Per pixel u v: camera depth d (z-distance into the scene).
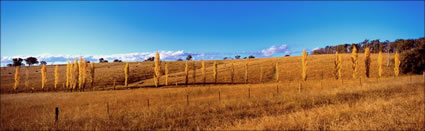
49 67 88.62
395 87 18.59
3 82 58.31
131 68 77.62
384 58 64.06
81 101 23.00
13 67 90.50
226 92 25.89
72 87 52.81
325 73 51.16
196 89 32.47
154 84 51.91
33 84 56.28
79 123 10.97
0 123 12.07
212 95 22.94
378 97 13.48
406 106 9.53
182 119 10.91
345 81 35.69
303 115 8.86
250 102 14.58
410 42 74.44
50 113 14.52
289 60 75.12
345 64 59.56
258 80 51.28
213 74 58.47
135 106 16.44
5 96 32.41
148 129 9.57
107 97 25.97
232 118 10.68
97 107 17.11
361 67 54.72
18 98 28.19
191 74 63.66
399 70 48.97
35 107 19.02
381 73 45.84
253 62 78.31
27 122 11.97
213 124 9.61
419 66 46.16
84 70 51.88
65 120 11.37
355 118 7.80
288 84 34.91
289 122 8.02
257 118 9.78
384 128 6.61
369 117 7.77
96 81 57.50
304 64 44.75
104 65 89.94
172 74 67.44
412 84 20.62
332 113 8.95
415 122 7.04
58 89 52.09
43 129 10.29
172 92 29.08
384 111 8.73
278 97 16.36
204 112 12.45
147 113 12.48
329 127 7.30
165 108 13.70
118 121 10.92
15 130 10.84
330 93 16.36
